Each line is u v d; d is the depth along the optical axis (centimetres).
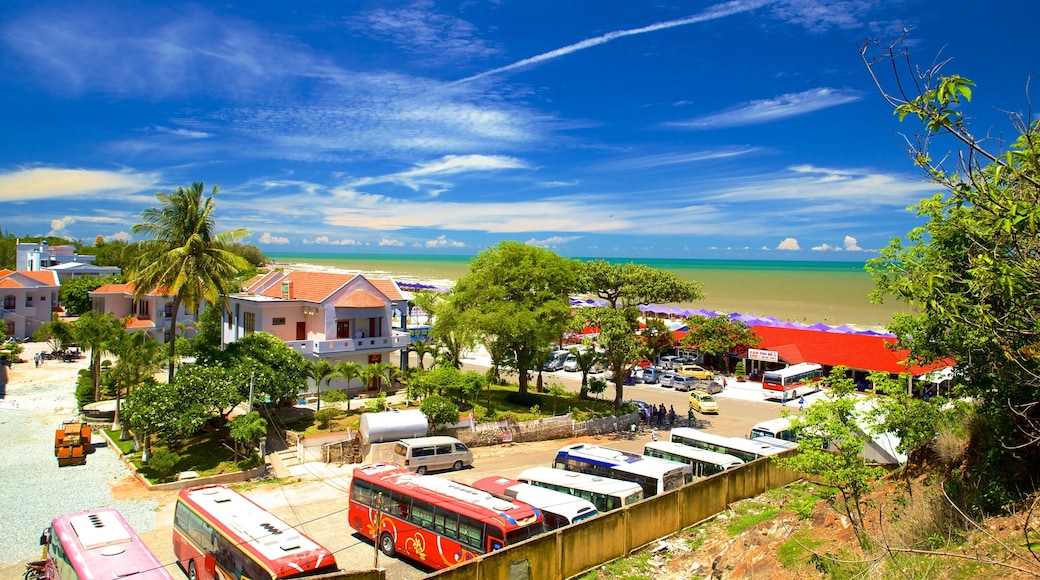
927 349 1808
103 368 5044
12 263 11000
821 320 11400
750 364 6844
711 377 6353
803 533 1777
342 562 2136
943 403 1983
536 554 1727
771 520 1939
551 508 2122
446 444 3341
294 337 5000
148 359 3919
